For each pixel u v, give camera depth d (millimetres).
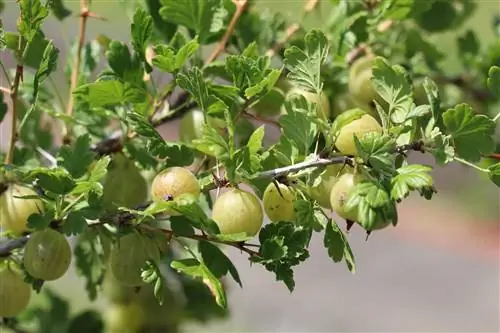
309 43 797
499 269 2568
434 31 960
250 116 804
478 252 2670
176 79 772
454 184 2986
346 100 855
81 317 958
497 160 895
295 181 773
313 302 2248
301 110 777
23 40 794
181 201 750
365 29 875
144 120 785
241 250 772
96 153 830
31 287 831
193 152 803
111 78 813
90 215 774
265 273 2348
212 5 838
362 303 2289
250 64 788
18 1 764
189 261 772
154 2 862
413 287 2400
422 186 749
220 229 771
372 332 2152
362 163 765
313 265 2441
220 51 855
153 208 753
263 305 2188
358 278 2414
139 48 812
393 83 788
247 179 770
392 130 771
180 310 947
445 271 2525
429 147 768
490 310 2326
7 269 822
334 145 781
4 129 1214
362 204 755
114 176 845
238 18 853
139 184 849
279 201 782
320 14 905
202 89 777
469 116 768
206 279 765
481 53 976
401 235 2725
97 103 818
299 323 2137
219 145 760
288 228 770
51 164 888
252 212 770
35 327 964
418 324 2215
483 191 2912
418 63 926
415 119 776
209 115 800
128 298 931
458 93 962
